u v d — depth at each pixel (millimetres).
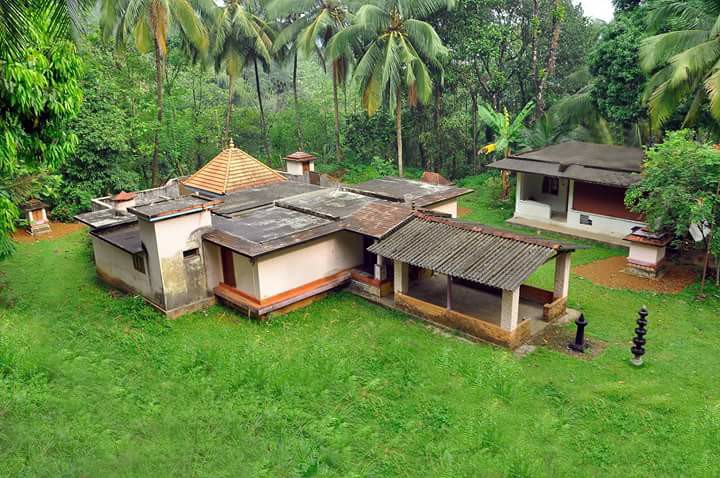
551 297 15250
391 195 19391
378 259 16031
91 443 8422
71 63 12094
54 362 11211
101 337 13469
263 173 21781
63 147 12609
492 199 28047
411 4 25859
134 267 16141
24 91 10797
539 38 32812
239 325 14773
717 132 20609
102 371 11258
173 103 31781
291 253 15562
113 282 17438
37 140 12133
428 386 11266
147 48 24875
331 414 10070
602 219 21984
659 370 12031
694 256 19109
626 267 18141
